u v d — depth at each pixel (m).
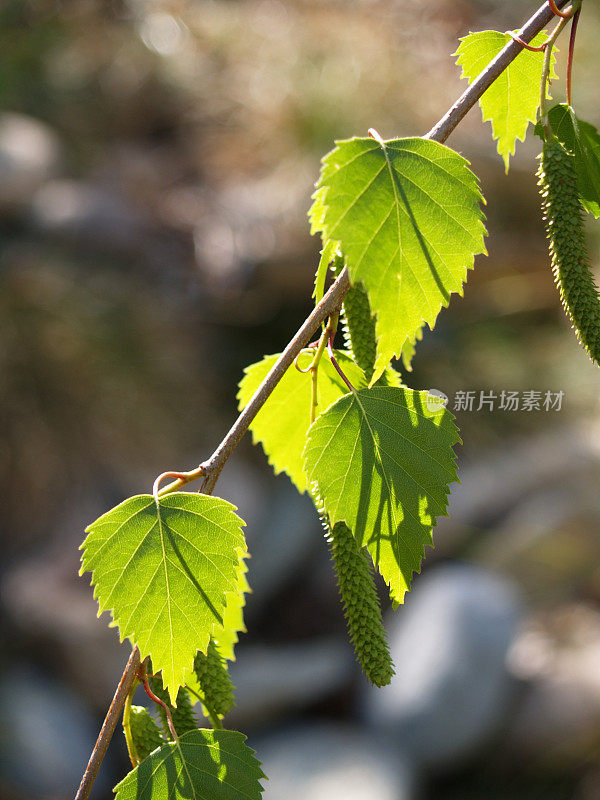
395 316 0.97
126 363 6.42
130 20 9.20
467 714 5.24
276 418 1.33
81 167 7.96
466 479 6.70
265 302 7.09
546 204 1.12
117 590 1.02
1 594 5.64
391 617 5.91
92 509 6.04
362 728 5.34
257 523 6.21
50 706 5.12
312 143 7.52
